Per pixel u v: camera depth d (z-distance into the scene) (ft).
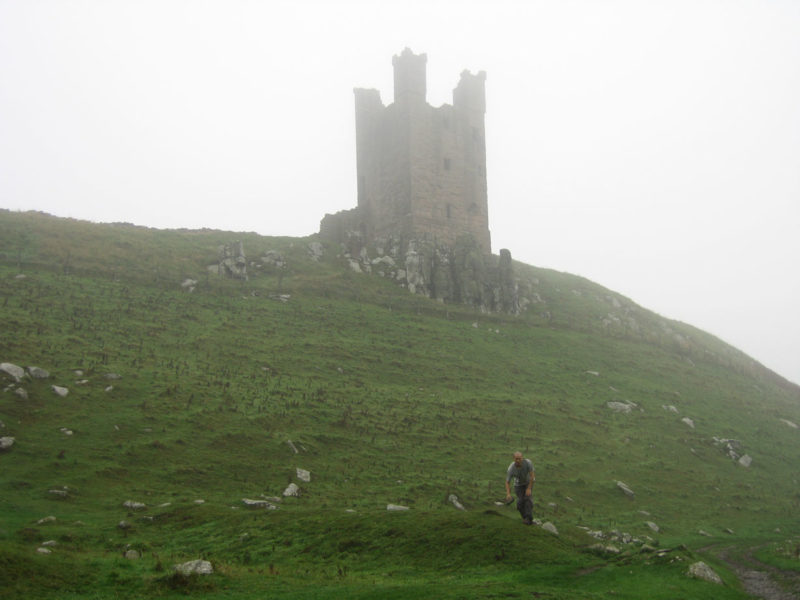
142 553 82.58
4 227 256.52
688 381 286.66
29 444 120.67
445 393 203.82
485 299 306.76
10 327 170.50
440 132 341.82
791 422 274.36
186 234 310.45
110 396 146.41
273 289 265.13
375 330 247.91
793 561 96.43
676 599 62.75
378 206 349.00
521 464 87.56
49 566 69.97
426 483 138.21
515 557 77.36
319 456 143.84
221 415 150.10
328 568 77.97
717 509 161.07
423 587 66.03
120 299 217.56
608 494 156.04
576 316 330.75
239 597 64.34
